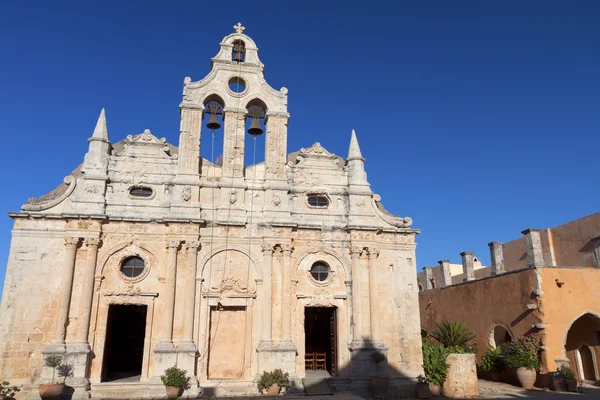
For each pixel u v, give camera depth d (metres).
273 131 27.81
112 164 25.88
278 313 25.05
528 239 28.98
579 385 27.28
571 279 27.38
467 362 25.33
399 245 27.56
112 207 25.11
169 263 24.48
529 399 23.17
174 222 24.92
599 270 27.94
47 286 23.27
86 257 23.95
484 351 31.31
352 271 26.50
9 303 22.64
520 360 26.72
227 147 27.08
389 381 24.86
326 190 27.81
